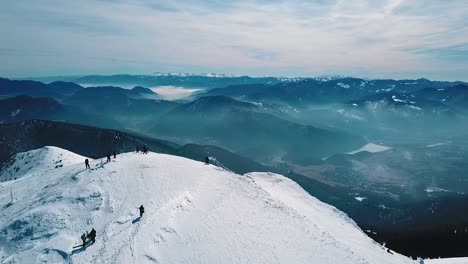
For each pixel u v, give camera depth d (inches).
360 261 2087.8
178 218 1966.0
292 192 3624.5
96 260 1569.9
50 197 2155.5
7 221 1988.2
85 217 1947.6
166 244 1736.0
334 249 2110.0
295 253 1947.6
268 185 3575.3
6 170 4173.2
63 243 1715.1
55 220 1907.0
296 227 2229.3
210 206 2175.2
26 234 1825.8
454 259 3336.6
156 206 2048.5
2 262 1615.4
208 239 1851.6
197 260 1684.3
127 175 2411.4
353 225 3469.5
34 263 1595.7
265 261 1798.7
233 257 1763.0
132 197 2142.0
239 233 1975.9
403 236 6382.9
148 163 2645.2
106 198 2119.8
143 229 1788.9
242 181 2719.0
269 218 2240.4
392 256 2915.8
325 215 3275.1
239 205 2297.0
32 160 4121.6
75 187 2234.3
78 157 4212.6
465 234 6373.0
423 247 5787.4
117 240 1711.4
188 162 2874.0
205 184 2464.3
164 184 2335.1
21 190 2532.0
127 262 1556.3
